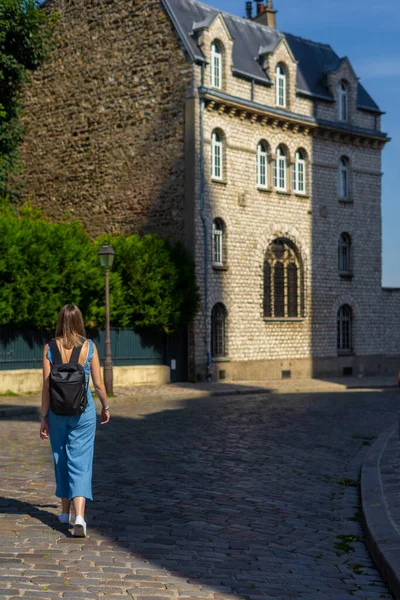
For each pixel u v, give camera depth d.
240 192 32.09
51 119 34.66
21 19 29.14
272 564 6.71
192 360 30.22
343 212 36.88
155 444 13.72
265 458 12.56
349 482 10.85
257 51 34.25
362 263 37.78
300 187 35.25
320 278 35.75
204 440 14.41
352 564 6.89
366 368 37.84
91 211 33.38
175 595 5.64
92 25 33.22
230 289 31.70
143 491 9.55
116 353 28.27
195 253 30.16
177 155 30.58
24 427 16.11
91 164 33.34
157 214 31.20
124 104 32.22
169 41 30.80
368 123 37.91
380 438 14.73
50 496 9.02
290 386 29.66
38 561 6.33
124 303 27.83
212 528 7.86
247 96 32.34
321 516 8.78
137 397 23.56
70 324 7.31
